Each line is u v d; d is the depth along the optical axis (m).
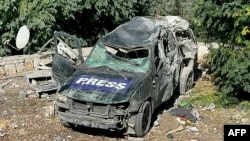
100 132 8.19
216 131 8.37
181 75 10.41
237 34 9.58
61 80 9.34
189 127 8.48
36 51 12.61
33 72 10.94
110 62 8.81
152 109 8.44
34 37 12.32
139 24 9.66
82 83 8.08
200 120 8.87
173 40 9.96
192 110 9.10
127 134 7.96
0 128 8.24
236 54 9.59
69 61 9.14
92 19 13.77
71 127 8.34
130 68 8.55
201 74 12.20
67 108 7.81
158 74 8.68
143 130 7.99
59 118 8.14
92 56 9.03
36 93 10.11
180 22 11.09
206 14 9.76
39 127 8.33
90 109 7.63
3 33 12.50
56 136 7.95
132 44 8.89
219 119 8.97
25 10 12.06
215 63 10.17
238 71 9.23
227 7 9.30
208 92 10.63
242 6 9.17
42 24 11.92
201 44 13.29
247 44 9.50
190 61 10.87
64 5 12.27
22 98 9.88
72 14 12.67
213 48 10.67
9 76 11.30
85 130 8.27
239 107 9.62
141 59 8.67
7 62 11.31
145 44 8.84
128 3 14.29
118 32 9.36
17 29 12.19
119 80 8.11
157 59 8.88
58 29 12.92
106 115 7.52
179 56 10.09
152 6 16.88
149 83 8.23
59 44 9.90
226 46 10.03
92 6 13.45
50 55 11.80
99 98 7.58
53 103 9.60
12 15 12.20
